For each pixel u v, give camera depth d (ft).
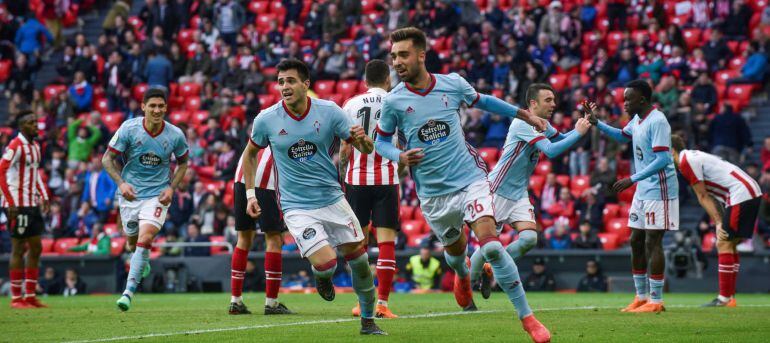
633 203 47.32
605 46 110.42
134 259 49.19
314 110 34.47
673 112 94.99
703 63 102.73
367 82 44.19
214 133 105.40
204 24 120.57
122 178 50.42
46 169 106.63
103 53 121.19
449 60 109.29
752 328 36.76
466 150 33.94
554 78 105.81
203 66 117.50
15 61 125.39
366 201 43.39
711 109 97.25
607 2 112.27
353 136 33.35
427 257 85.20
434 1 115.24
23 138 57.00
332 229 34.73
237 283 45.96
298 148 34.35
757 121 100.17
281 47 119.24
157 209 50.01
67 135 110.93
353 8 121.39
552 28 108.99
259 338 33.22
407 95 34.04
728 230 52.08
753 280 80.79
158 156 50.08
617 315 43.86
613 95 97.66
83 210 100.27
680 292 80.94
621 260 83.71
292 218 34.47
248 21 126.41
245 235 45.96
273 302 45.75
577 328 36.86
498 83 104.58
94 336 35.63
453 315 43.60
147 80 116.47
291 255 88.94
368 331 34.12
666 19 109.70
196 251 92.17
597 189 89.81
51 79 128.06
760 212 84.74
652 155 45.52
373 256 84.17
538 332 30.68
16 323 42.32
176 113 112.98
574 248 86.02
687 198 94.48
